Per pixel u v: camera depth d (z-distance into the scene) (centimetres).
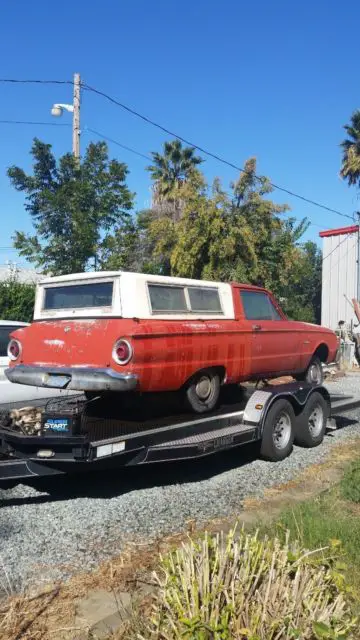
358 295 2509
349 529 437
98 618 335
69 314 600
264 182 1991
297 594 268
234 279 1895
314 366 853
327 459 723
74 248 1337
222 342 644
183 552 297
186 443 578
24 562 413
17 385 725
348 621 279
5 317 1463
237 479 630
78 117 1473
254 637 246
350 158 3067
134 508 530
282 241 2036
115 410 637
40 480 608
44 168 1361
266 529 454
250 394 718
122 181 1402
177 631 257
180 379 588
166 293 603
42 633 321
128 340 534
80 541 453
